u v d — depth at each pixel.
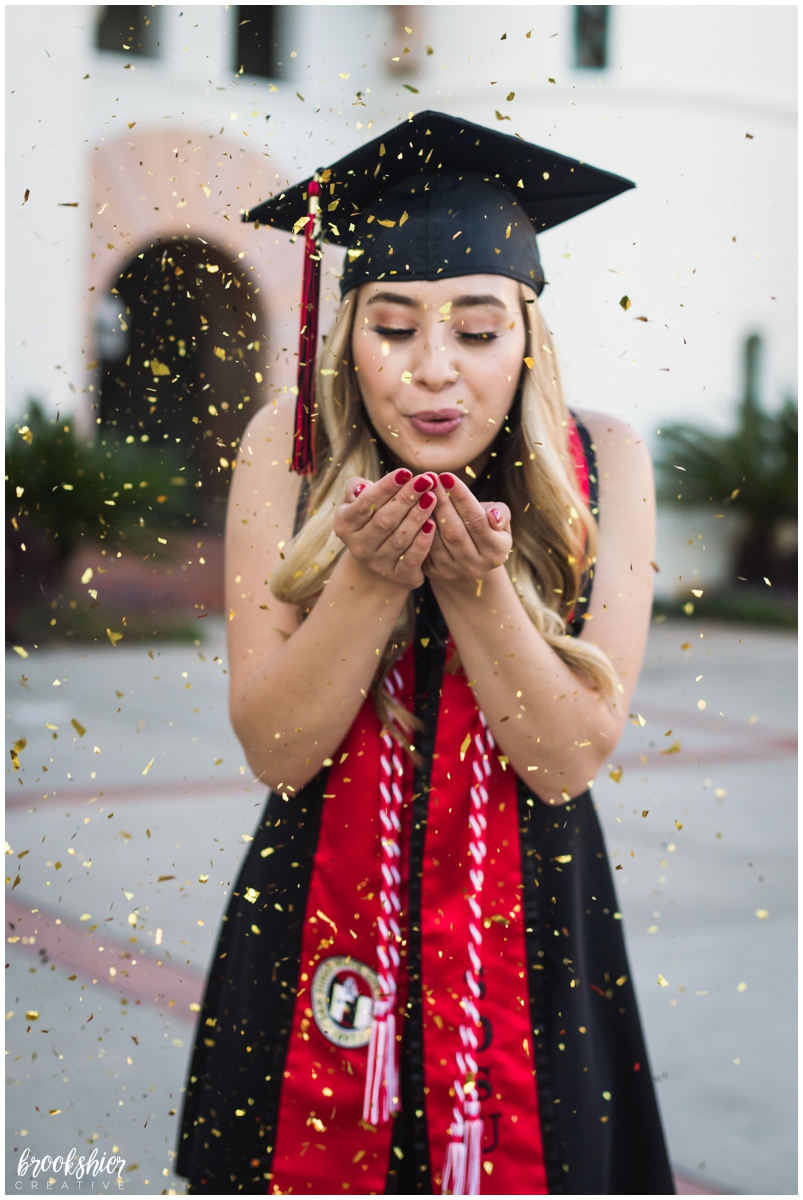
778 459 13.77
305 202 1.55
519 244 1.37
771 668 10.19
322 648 1.26
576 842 1.43
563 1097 1.31
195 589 10.65
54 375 9.92
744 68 11.88
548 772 1.31
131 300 3.43
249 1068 1.34
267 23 10.76
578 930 1.39
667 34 11.59
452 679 1.36
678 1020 2.96
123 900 3.56
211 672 8.89
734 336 12.96
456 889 1.32
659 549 13.69
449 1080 1.28
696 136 11.69
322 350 1.44
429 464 1.31
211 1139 1.36
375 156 1.39
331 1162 1.30
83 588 9.94
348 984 1.32
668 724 7.32
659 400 13.63
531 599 1.37
